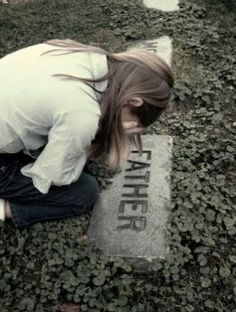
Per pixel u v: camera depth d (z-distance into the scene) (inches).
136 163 70.7
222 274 59.4
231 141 76.7
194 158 73.7
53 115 53.8
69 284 58.3
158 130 79.7
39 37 100.7
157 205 65.1
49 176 58.0
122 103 51.6
